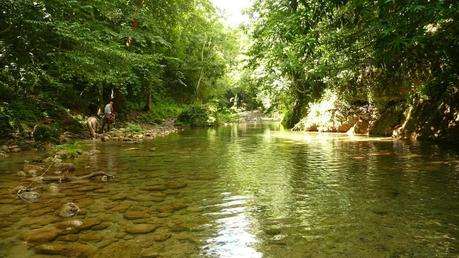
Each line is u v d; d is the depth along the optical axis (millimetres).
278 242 2910
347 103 14398
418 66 10016
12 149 8500
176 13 20406
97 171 6027
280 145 10258
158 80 21734
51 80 11219
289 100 20156
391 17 5738
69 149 8375
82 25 11445
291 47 8531
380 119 12617
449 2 5137
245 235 3076
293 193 4508
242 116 37750
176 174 5820
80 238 3016
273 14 9211
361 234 3062
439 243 2840
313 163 6812
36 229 3234
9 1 8195
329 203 4023
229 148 9578
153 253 2707
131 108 21609
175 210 3824
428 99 10359
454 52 7879
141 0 17953
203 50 33562
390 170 5871
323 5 6363
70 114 14453
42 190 4750
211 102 35062
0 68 9859
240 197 4344
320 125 15555
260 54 15938
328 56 9531
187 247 2820
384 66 9445
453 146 8641
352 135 13281
